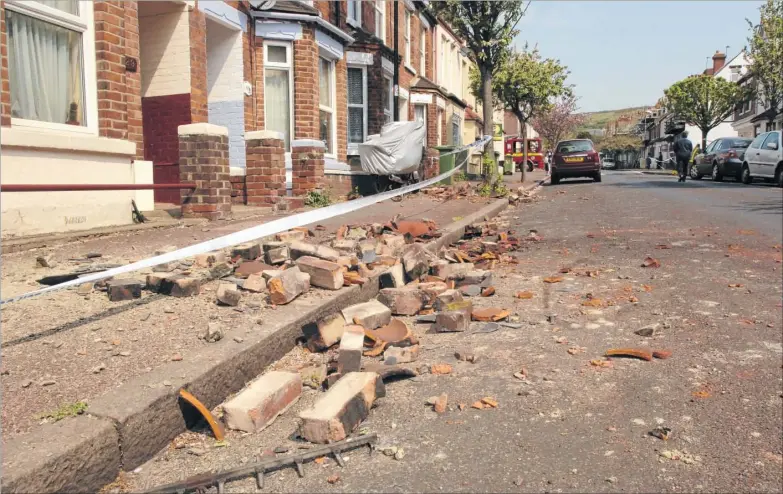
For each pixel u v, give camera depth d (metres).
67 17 6.91
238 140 11.80
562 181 24.78
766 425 2.94
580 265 6.61
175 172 9.60
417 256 5.74
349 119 16.69
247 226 7.54
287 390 3.12
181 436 2.79
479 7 14.73
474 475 2.51
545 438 2.82
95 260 5.30
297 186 10.91
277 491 2.40
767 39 33.41
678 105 44.84
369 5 18.00
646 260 6.52
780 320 4.54
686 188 17.17
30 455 2.14
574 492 2.39
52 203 6.46
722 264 6.42
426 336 4.40
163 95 9.59
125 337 3.45
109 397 2.63
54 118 6.91
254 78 12.38
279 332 3.72
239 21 11.60
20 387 2.73
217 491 2.38
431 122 23.03
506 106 26.56
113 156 7.39
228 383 3.17
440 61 27.34
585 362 3.79
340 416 2.80
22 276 4.64
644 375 3.56
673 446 2.74
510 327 4.53
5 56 6.12
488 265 6.45
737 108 42.81
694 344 4.07
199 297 4.35
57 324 3.63
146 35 9.55
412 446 2.75
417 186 7.03
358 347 3.49
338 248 6.12
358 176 13.98
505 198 13.70
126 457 2.47
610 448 2.73
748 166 19.36
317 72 13.21
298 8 12.46
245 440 2.78
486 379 3.54
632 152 93.00
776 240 7.72
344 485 2.44
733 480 2.47
